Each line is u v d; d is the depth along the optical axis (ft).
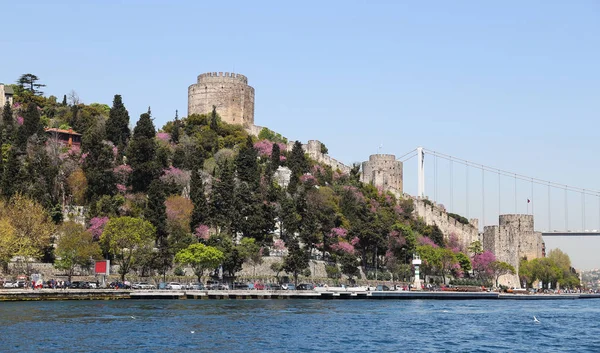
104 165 600.80
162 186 599.98
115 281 499.10
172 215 563.89
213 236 545.03
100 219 537.24
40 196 541.34
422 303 517.96
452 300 597.11
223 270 547.08
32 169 565.94
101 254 503.20
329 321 349.61
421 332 318.45
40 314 339.36
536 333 331.16
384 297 562.25
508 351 272.92
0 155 560.61
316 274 606.55
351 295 542.16
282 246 610.24
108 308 377.30
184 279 527.40
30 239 466.29
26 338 265.75
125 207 574.56
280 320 346.13
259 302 463.42
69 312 350.43
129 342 264.11
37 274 458.50
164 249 526.98
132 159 620.90
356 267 636.48
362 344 276.62
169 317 342.64
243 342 273.33
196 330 299.79
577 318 420.36
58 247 483.10
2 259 453.99
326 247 642.63
